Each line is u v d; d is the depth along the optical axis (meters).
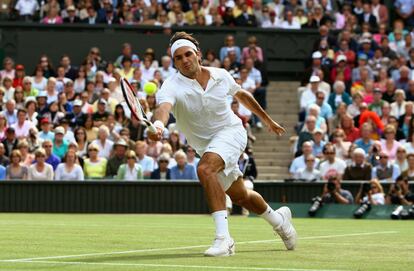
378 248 11.63
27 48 37.50
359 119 31.11
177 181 27.12
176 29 37.53
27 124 29.50
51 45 37.50
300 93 34.94
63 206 27.36
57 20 38.19
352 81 35.12
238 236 14.59
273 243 12.57
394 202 24.64
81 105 30.78
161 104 10.21
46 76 34.50
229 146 10.35
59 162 28.00
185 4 39.12
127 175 27.38
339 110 31.20
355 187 25.77
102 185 27.23
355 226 19.27
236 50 36.41
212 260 9.45
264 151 33.28
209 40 37.59
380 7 40.78
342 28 38.59
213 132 10.55
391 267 8.85
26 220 21.17
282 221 11.06
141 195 27.22
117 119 30.28
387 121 31.23
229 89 10.70
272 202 26.22
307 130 29.42
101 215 25.72
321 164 27.06
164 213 27.14
